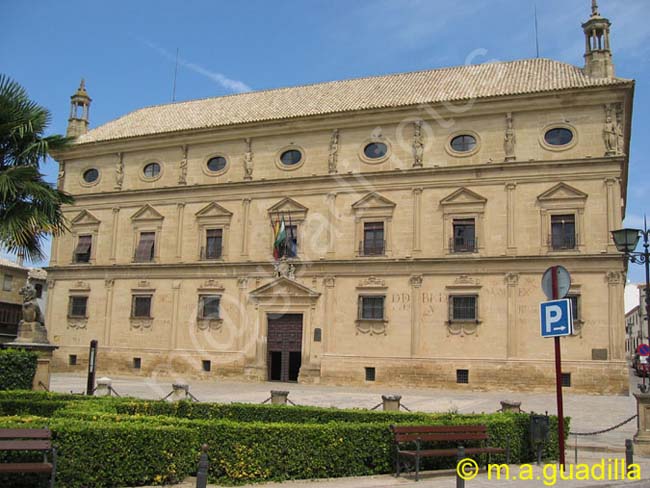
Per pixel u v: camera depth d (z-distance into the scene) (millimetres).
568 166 41875
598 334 39750
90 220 54625
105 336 52250
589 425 26375
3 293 72500
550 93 42281
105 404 19984
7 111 24500
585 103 42062
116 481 13797
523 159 43000
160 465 14281
